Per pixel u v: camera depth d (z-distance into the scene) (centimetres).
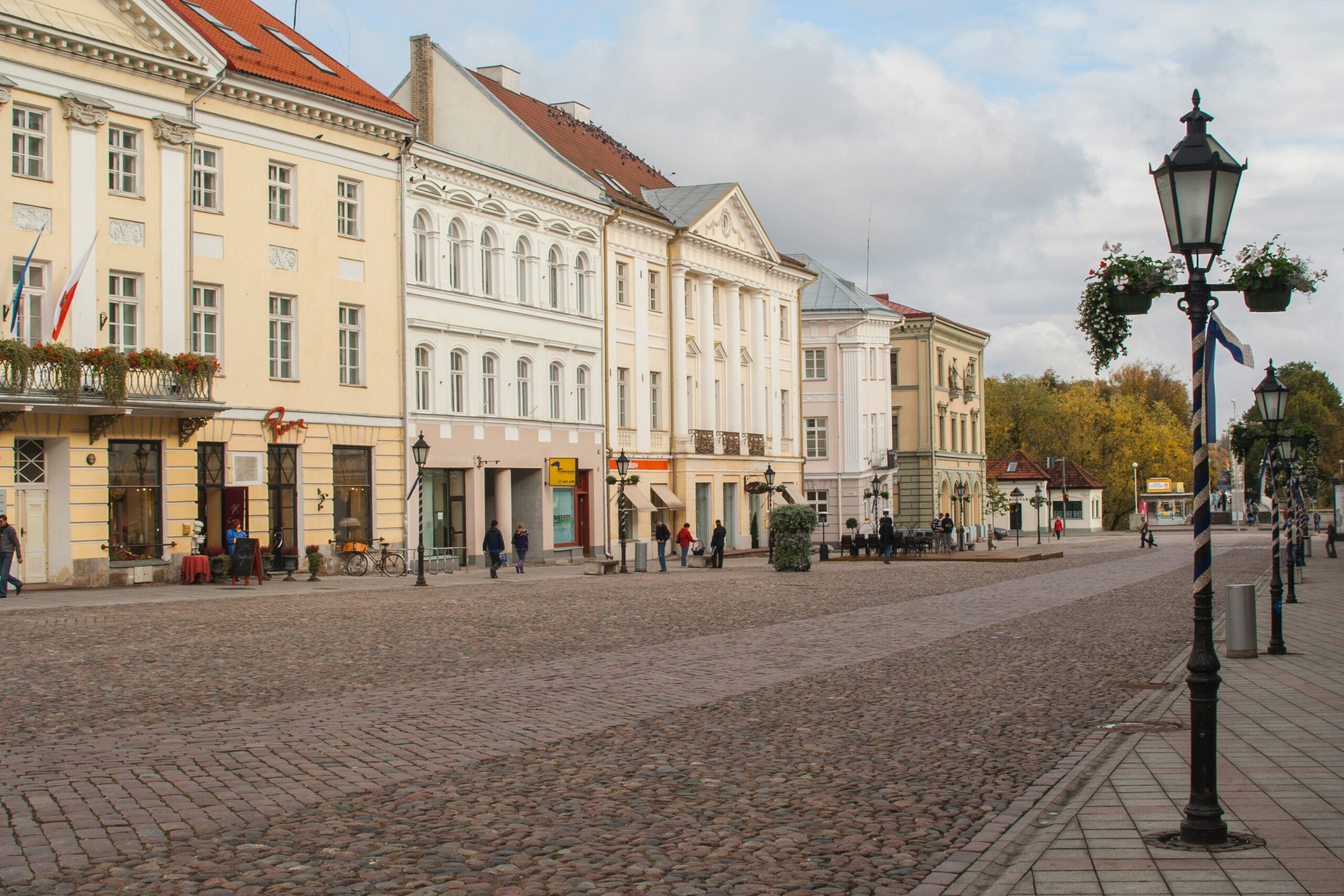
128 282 3516
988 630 2312
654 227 5956
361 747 1177
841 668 1770
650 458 5981
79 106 3362
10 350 3072
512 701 1452
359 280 4266
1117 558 5856
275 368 3969
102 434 3375
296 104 3988
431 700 1458
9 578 3080
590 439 5506
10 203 3222
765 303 7175
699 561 5762
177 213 3616
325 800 969
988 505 10419
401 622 2420
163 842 849
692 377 6400
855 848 841
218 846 841
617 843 851
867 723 1322
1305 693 1503
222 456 3778
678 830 886
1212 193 847
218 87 3731
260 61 3966
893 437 8912
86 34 3378
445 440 4622
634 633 2238
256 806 948
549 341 5222
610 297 5666
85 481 3347
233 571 3572
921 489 8844
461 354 4759
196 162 3716
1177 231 857
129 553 3481
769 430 7200
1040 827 875
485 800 973
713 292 6600
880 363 8344
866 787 1021
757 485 6197
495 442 4888
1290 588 2978
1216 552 6512
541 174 5534
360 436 4244
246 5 4406
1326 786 988
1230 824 868
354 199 4284
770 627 2358
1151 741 1191
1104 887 728
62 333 3297
